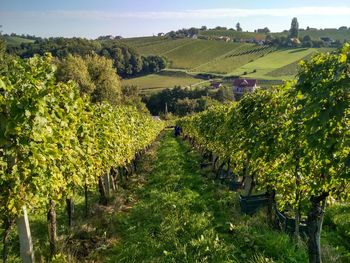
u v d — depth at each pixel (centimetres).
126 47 13600
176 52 17175
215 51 16750
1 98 617
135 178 1925
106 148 1256
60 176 791
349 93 519
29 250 703
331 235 959
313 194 685
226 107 1856
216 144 1778
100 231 1007
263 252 781
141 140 2412
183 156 2527
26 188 665
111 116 1499
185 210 1083
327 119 509
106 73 5588
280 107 856
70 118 860
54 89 755
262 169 1028
